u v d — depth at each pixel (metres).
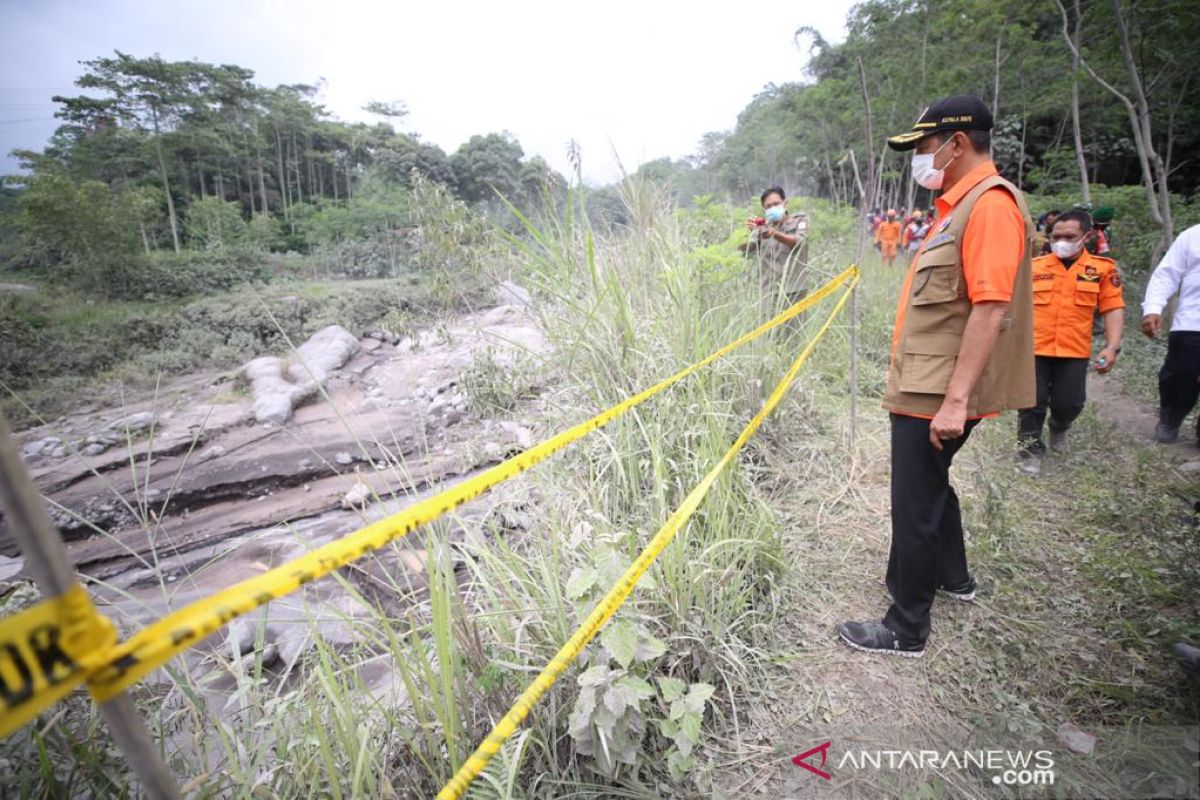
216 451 5.99
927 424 1.73
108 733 1.38
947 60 13.38
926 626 1.89
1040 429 3.22
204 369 11.95
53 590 0.49
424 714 1.43
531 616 1.75
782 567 2.27
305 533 4.05
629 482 2.53
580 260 3.63
